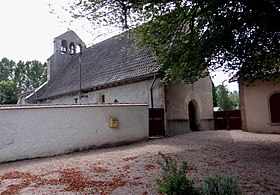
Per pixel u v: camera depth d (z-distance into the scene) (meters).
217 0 6.81
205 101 18.39
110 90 17.84
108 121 11.98
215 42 8.28
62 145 10.38
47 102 25.80
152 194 4.84
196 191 3.65
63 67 30.14
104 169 7.12
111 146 11.90
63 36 30.69
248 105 15.53
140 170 6.79
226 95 27.70
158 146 10.93
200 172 6.22
